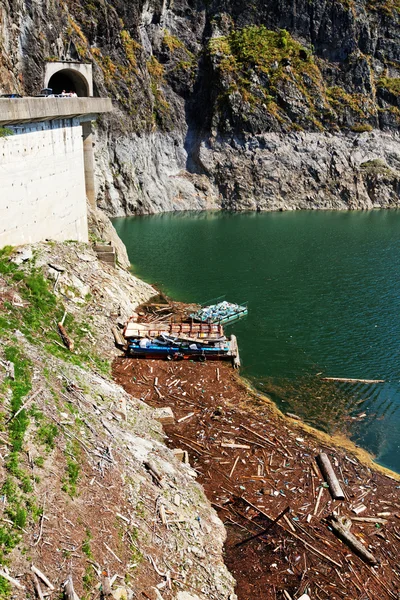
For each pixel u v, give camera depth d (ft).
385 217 275.59
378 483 72.64
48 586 40.06
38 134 102.42
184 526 55.57
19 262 94.84
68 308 97.04
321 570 57.52
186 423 81.20
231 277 161.48
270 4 320.70
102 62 258.98
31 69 174.91
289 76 309.22
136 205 270.26
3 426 50.24
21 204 99.14
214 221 257.96
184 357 99.30
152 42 297.94
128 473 56.75
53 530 44.32
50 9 205.77
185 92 304.91
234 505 65.77
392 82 337.31
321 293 148.87
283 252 194.59
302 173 306.35
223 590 52.26
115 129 264.31
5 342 65.05
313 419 87.25
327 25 324.80
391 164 325.01
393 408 91.40
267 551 59.26
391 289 153.17
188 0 314.14
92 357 90.58
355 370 104.32
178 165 299.99
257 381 98.48
